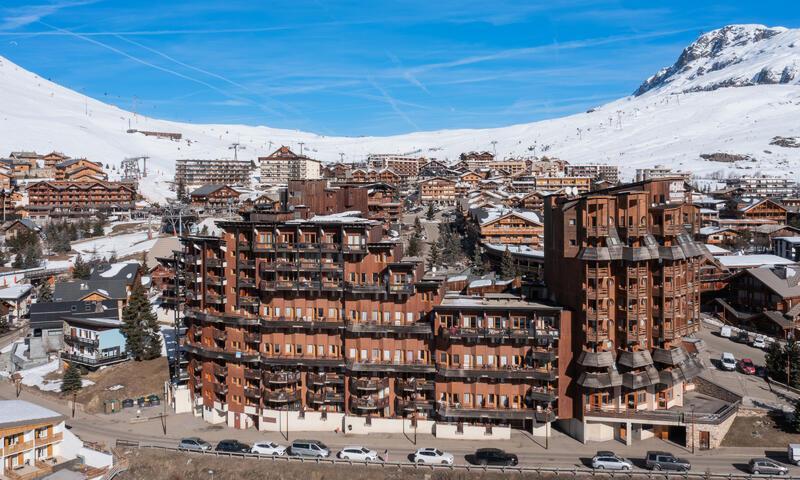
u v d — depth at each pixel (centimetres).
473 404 10012
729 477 8388
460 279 12562
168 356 13450
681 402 10131
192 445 9906
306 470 9106
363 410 10469
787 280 14188
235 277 11125
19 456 9544
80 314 15038
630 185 10650
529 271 17362
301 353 10681
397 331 10144
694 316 10406
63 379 12594
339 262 10481
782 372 11038
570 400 9900
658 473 8569
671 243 9869
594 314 9594
